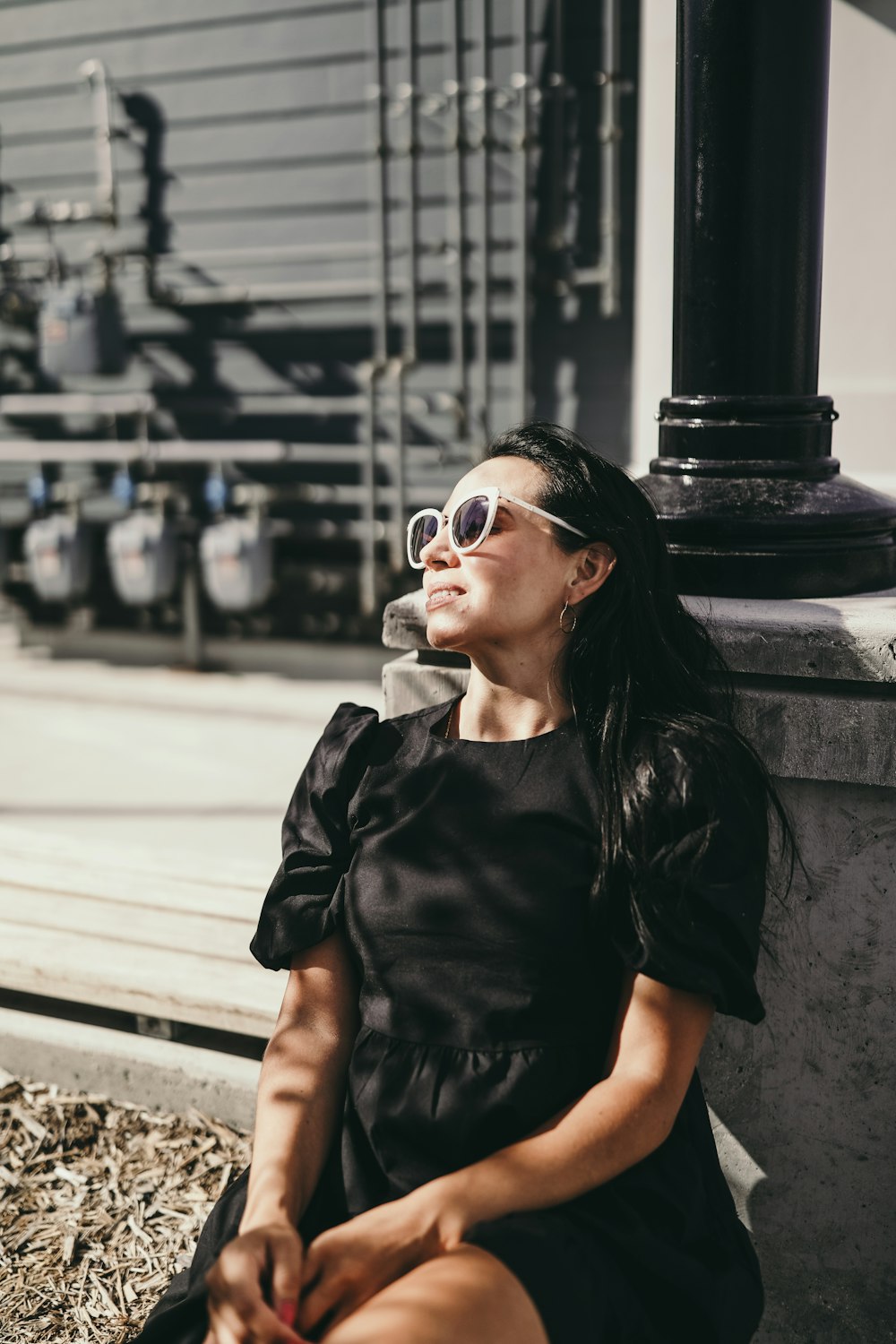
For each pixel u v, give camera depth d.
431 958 1.44
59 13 6.57
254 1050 2.39
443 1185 1.26
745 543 1.86
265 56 6.17
